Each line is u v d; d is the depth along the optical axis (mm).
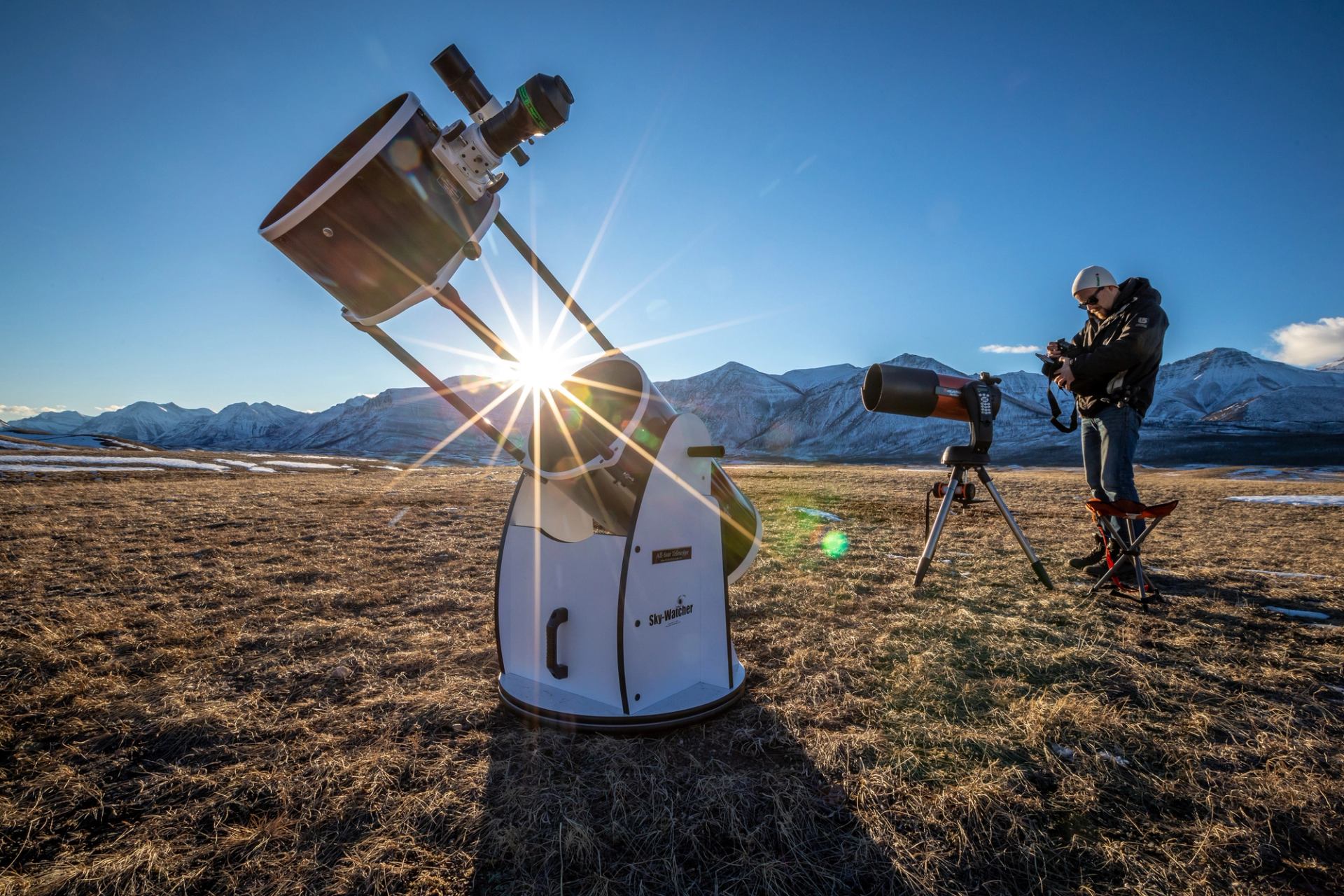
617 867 1600
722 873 1574
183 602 4344
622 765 2074
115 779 2064
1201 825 1736
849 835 1705
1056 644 3268
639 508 2314
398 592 4668
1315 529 7566
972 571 5156
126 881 1548
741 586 4699
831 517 9367
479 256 2043
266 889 1526
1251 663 3006
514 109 1835
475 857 1642
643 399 2342
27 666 3092
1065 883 1541
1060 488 15961
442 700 2609
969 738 2229
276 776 2023
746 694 2725
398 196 1781
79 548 6438
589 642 2424
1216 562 5480
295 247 1836
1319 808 1793
